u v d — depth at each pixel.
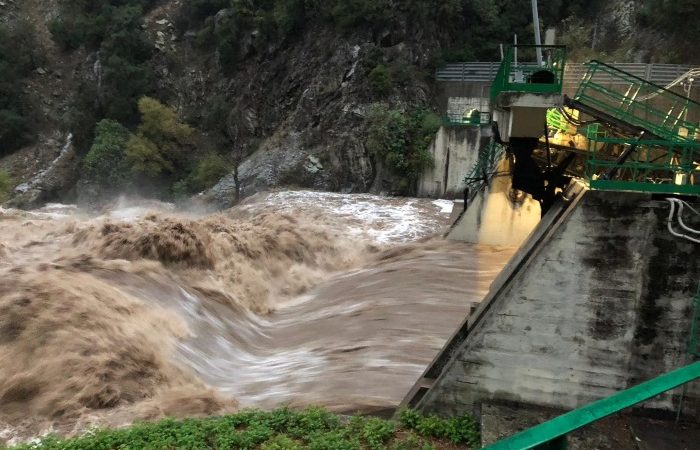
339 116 43.25
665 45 38.09
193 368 12.07
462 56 42.97
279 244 22.17
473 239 22.47
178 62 59.53
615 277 7.29
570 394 7.58
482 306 9.20
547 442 3.46
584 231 7.29
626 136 9.63
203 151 54.69
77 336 11.06
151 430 7.93
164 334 12.78
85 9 62.91
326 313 16.84
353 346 13.19
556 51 9.69
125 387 10.31
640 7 41.66
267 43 50.62
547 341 7.55
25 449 7.61
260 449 7.29
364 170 41.12
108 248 17.47
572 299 7.42
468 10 44.06
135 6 59.81
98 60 58.06
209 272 18.41
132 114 56.09
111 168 50.91
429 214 31.64
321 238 24.47
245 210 34.78
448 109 41.72
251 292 18.59
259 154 47.69
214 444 7.43
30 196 54.34
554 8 44.75
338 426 7.86
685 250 7.07
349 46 43.97
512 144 10.03
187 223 19.75
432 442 7.36
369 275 20.02
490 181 21.53
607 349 7.41
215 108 54.59
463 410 7.88
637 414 7.47
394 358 12.11
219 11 56.66
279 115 49.53
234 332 15.26
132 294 14.07
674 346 7.25
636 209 7.13
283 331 16.39
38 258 18.11
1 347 10.70
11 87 60.28
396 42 42.84
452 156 36.66
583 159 12.81
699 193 7.23
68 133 59.22
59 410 9.59
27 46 63.16
